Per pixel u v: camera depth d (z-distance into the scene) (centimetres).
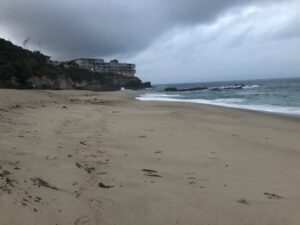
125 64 16438
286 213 523
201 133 1251
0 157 644
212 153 925
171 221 473
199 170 749
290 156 938
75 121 1372
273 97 4172
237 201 564
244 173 744
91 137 1045
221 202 554
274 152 983
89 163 719
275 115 2027
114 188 580
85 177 614
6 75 6312
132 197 547
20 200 457
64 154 759
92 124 1337
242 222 484
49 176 582
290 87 7575
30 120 1227
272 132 1371
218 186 639
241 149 1000
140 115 1819
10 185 498
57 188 534
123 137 1091
